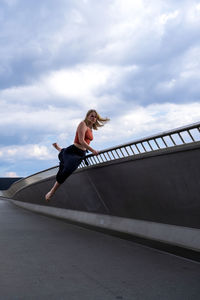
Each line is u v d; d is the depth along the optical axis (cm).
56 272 406
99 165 809
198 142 502
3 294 325
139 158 654
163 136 580
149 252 530
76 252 532
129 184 730
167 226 652
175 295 322
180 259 477
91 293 328
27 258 487
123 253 522
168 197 624
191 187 559
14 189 2355
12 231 801
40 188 1525
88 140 757
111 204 848
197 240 561
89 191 939
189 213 583
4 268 427
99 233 762
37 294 325
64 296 319
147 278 380
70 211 1193
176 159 565
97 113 734
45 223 1001
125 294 325
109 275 392
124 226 795
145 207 707
